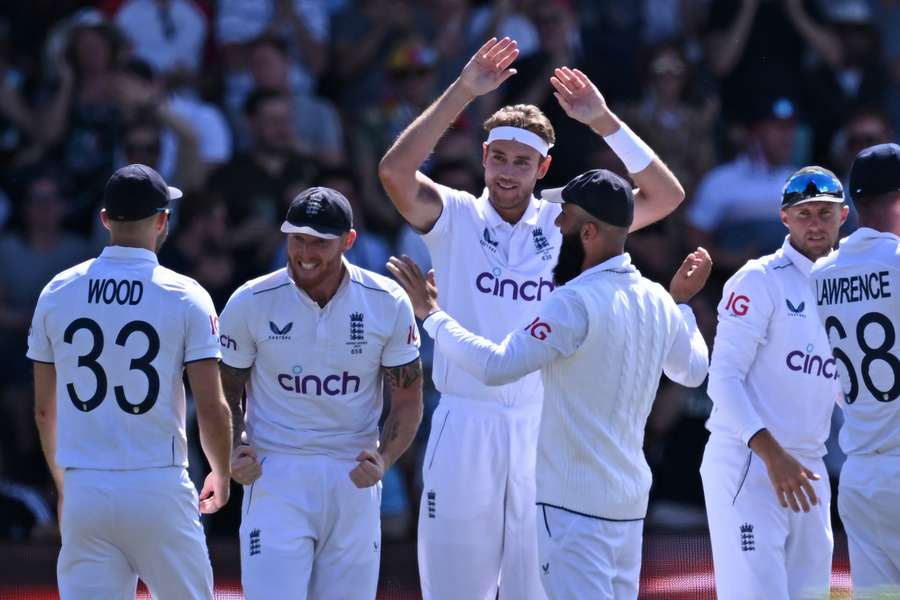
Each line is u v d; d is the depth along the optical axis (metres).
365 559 20.03
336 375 19.80
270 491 19.73
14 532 32.50
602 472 18.30
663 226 38.16
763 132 38.47
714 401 20.91
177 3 41.25
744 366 20.62
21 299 36.59
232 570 29.67
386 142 39.22
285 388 19.84
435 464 20.95
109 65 38.50
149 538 18.25
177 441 18.45
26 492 33.06
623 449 18.45
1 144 38.69
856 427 19.39
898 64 43.88
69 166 38.06
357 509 19.94
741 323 20.58
